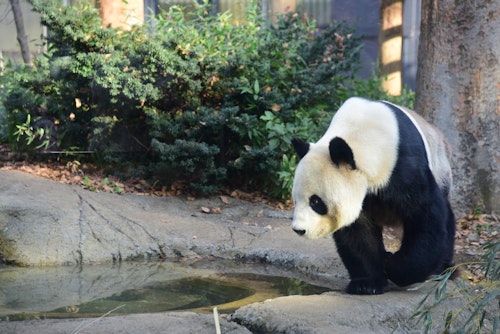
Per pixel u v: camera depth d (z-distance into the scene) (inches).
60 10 360.8
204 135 363.3
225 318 184.9
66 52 374.3
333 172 185.9
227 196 364.2
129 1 416.2
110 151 371.2
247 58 369.1
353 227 206.7
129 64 351.9
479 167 334.6
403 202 194.9
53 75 362.0
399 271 199.5
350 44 422.9
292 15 427.5
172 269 256.7
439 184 215.6
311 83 376.5
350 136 194.4
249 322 177.3
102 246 272.8
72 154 379.6
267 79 376.2
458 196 337.1
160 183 365.4
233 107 352.5
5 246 265.0
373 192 193.9
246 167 366.3
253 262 270.8
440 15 336.5
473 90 332.8
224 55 376.5
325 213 187.0
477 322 187.9
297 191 189.3
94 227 279.7
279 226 318.7
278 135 354.9
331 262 255.6
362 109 200.5
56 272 250.2
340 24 421.4
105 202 309.1
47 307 199.5
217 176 357.7
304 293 222.4
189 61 352.2
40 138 372.5
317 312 178.7
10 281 235.0
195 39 373.4
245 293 220.7
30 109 380.5
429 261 198.1
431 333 181.8
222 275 247.3
